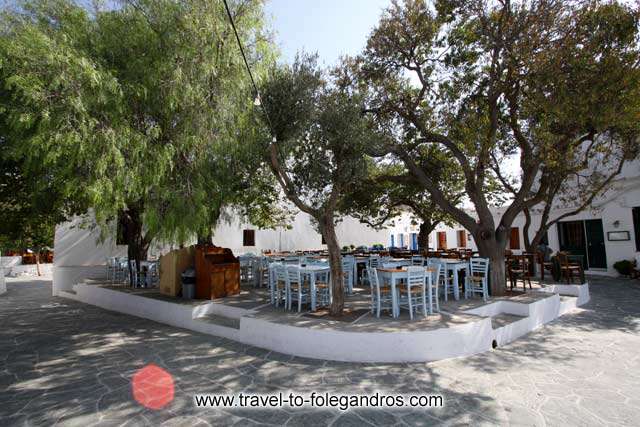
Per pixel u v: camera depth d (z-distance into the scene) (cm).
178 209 622
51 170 525
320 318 617
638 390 417
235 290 912
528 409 374
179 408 394
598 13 644
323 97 642
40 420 372
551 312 756
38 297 1262
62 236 1502
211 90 654
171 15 615
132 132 538
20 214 753
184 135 615
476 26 821
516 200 861
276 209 1501
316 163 604
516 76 758
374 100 919
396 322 576
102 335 706
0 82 473
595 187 1175
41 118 453
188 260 937
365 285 1038
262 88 664
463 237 2572
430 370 483
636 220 1336
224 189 737
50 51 462
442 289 859
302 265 769
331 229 640
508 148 1113
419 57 916
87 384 464
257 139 667
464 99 886
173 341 651
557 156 821
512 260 962
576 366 493
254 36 741
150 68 577
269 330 588
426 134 907
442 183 1291
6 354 593
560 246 1580
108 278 1316
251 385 449
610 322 732
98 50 563
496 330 592
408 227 2675
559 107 676
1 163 573
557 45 689
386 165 1271
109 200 526
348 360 522
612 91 638
